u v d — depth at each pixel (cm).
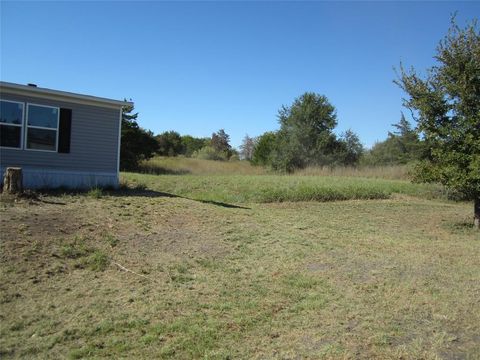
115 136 1363
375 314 547
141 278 623
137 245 761
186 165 3844
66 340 445
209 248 805
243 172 3594
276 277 683
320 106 4041
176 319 507
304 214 1323
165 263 697
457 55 1153
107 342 444
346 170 3158
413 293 631
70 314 499
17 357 408
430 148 1253
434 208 1652
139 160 3534
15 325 462
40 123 1217
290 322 518
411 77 1220
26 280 568
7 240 667
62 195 1075
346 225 1181
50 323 474
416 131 1231
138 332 470
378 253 869
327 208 1499
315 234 1013
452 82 1171
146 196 1235
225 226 979
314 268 743
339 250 874
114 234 793
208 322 504
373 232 1106
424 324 521
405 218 1387
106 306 526
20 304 510
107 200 1080
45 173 1220
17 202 910
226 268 709
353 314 545
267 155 4225
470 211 1595
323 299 596
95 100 1296
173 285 613
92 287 577
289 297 602
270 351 444
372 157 4141
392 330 501
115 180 1368
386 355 439
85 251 686
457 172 1129
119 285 592
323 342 468
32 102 1202
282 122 4169
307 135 3912
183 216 1013
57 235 729
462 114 1162
